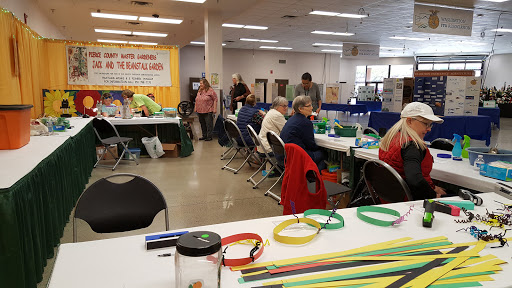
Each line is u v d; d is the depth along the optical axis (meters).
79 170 3.78
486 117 7.07
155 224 3.19
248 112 5.32
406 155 2.12
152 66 7.72
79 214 1.71
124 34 12.42
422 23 6.92
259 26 11.40
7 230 1.57
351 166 3.29
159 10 8.45
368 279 1.00
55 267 1.05
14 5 5.79
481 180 2.11
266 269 1.06
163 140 6.32
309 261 1.11
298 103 3.56
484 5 7.97
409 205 1.67
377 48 14.55
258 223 1.42
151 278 1.00
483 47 15.77
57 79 7.17
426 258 1.13
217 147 7.19
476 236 1.31
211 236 0.91
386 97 8.08
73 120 5.18
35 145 2.80
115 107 6.07
